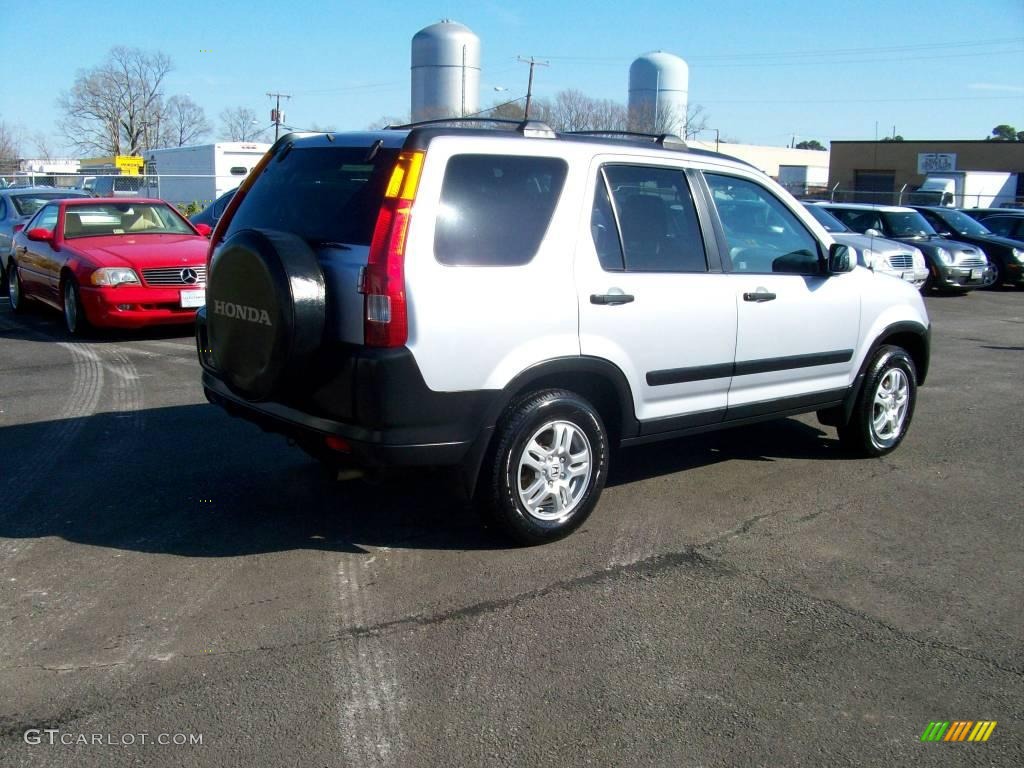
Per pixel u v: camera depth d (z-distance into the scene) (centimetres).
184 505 534
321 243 443
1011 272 1955
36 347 1023
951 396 876
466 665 368
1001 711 346
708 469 627
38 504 532
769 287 555
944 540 511
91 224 1177
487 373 437
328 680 355
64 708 334
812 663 377
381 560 465
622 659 376
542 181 462
